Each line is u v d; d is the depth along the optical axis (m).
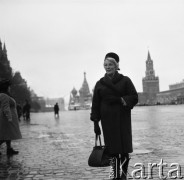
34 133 18.70
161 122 23.94
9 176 6.96
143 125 21.47
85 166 7.79
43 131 20.11
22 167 7.94
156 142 12.05
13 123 9.81
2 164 8.41
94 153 5.41
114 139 5.61
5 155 10.02
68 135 16.64
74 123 28.80
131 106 5.62
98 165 5.33
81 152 10.27
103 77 5.96
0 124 9.70
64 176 6.79
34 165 8.17
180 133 15.12
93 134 16.72
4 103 9.50
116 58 5.97
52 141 13.93
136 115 40.03
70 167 7.74
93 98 5.89
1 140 9.86
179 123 22.16
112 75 5.92
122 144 5.63
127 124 5.74
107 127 5.66
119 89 5.71
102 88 5.78
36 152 10.58
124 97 5.63
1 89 9.73
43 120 39.19
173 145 11.04
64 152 10.40
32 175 7.01
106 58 5.91
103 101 5.78
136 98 5.68
